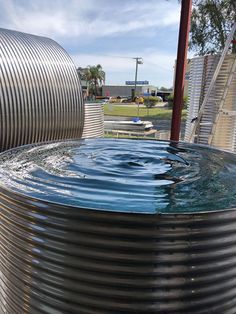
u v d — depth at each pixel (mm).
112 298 1273
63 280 1328
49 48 4371
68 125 4516
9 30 4273
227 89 4309
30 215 1374
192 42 12273
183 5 4320
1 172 1776
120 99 42750
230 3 11156
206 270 1293
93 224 1232
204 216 1232
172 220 1200
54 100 4211
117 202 1370
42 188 1525
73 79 4496
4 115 3711
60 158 2143
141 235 1209
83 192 1494
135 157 2246
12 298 1589
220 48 11812
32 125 4016
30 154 2229
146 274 1240
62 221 1279
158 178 1770
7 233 1549
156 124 14500
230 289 1390
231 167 2061
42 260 1365
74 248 1278
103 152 2363
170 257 1234
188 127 5250
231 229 1311
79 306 1322
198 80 4902
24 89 3871
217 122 4410
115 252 1236
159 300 1267
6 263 1601
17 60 3869
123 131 9812
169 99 32750
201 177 1809
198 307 1322
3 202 1542
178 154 2400
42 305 1409
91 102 6668
